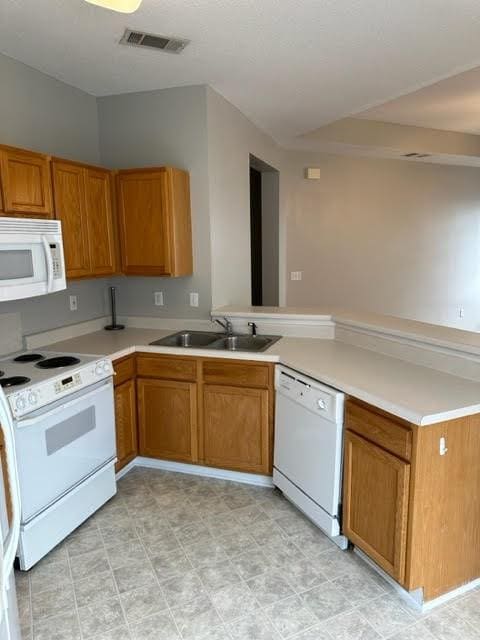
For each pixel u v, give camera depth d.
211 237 3.35
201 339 3.40
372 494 2.07
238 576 2.15
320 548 2.35
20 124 2.80
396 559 1.94
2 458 1.95
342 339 3.13
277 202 5.23
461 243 6.72
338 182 5.66
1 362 2.60
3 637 0.97
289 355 2.75
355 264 5.92
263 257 5.41
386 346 2.75
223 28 2.33
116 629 1.86
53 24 2.27
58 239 2.52
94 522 2.59
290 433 2.63
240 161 3.89
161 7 2.11
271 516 2.64
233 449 2.96
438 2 2.08
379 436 2.00
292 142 4.93
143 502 2.79
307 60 2.74
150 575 2.17
